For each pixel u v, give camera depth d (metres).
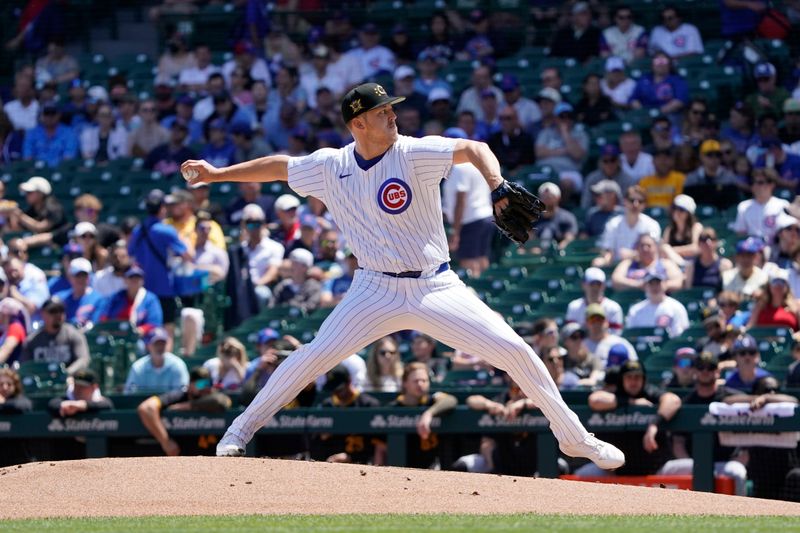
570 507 22.70
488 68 56.75
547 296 46.50
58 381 42.69
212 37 64.69
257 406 24.44
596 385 37.81
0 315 45.78
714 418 35.09
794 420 34.47
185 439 38.66
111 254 48.69
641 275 45.34
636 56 58.72
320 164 23.39
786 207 47.25
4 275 47.91
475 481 24.70
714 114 55.53
